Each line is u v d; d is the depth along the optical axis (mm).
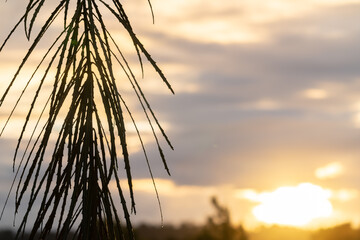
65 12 1992
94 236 1969
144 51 1979
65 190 1965
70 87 1998
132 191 1900
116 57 1996
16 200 1890
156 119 1913
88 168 1981
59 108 1942
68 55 2004
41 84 1912
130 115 1937
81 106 2002
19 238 1874
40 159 1909
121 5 2035
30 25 1904
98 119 2004
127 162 1907
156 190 1904
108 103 1956
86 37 2025
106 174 1975
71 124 1948
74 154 1985
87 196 1965
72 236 1938
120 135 1922
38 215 1922
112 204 1966
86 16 2043
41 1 1927
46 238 1931
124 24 2021
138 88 1943
